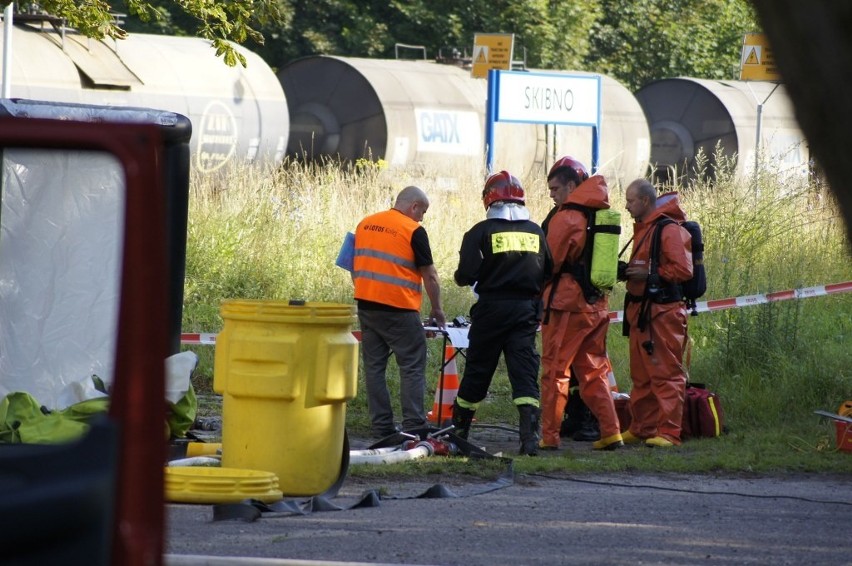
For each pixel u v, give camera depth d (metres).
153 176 11.05
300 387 27.50
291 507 26.09
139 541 10.80
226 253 57.69
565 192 36.31
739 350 45.78
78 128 11.05
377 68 102.62
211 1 45.34
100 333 29.77
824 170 8.81
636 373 37.28
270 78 93.94
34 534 10.80
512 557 22.33
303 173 76.25
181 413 30.52
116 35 47.88
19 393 26.56
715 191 62.19
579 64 172.25
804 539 24.41
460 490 29.08
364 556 22.11
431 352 49.59
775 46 8.84
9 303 29.50
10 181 29.03
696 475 31.98
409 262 36.28
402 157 99.12
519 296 34.69
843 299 55.75
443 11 163.50
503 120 77.94
